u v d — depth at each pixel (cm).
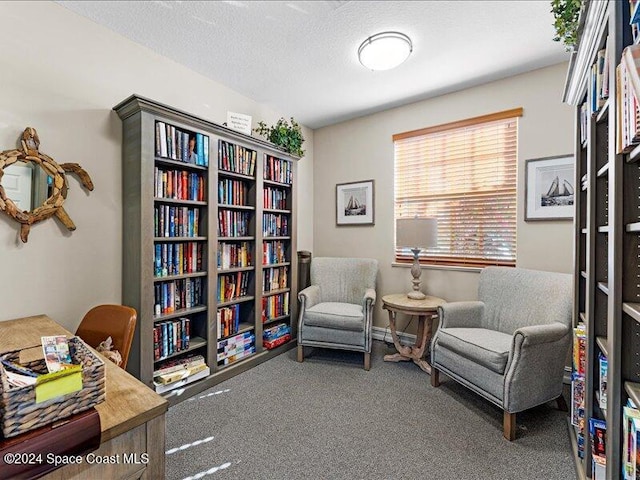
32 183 181
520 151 271
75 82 198
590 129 147
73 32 197
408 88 298
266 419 198
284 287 331
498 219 285
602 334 142
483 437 181
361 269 334
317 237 406
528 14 197
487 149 289
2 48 171
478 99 290
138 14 199
